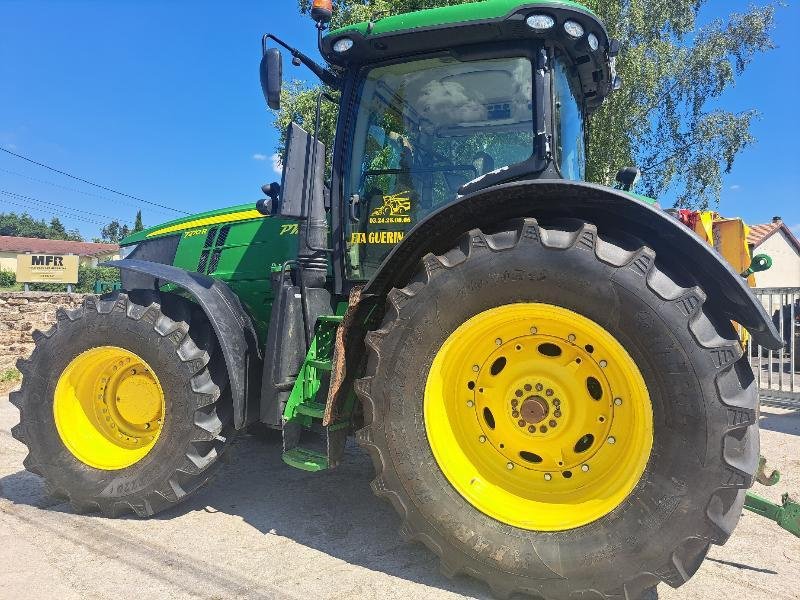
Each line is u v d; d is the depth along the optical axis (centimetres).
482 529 226
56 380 316
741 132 1609
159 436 301
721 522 201
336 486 359
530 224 226
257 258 380
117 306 309
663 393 208
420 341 238
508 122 285
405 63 293
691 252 222
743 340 385
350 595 231
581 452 234
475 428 250
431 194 297
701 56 1612
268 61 280
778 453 457
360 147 308
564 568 214
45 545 275
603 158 1318
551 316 228
